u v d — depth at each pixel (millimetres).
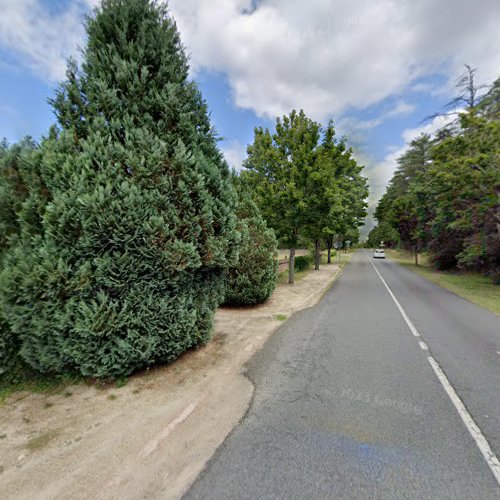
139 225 3434
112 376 3611
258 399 3525
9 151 3500
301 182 11891
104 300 3316
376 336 6129
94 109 3572
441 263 21516
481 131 11219
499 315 8070
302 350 5281
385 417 3131
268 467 2383
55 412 3051
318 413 3211
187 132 4148
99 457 2424
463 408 3312
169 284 3846
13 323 3145
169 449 2590
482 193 12094
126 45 3877
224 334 6016
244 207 8773
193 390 3633
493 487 2186
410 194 24609
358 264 28875
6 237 3332
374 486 2189
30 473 2227
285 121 13000
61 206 3113
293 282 13922
